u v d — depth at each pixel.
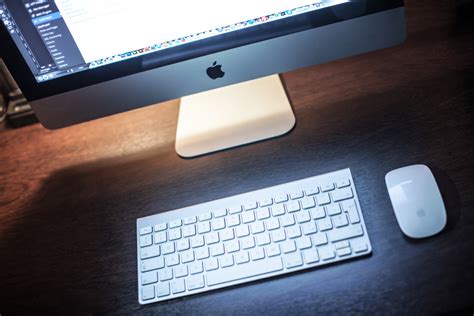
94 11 0.64
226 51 0.69
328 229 0.62
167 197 0.74
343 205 0.63
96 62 0.70
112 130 0.88
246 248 0.63
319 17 0.67
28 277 0.71
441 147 0.68
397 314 0.55
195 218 0.67
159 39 0.68
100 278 0.68
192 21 0.66
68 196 0.80
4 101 0.95
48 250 0.74
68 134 0.91
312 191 0.65
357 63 0.84
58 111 0.74
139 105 0.74
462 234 0.58
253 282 0.61
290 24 0.67
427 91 0.75
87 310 0.65
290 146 0.75
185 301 0.62
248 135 0.77
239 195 0.68
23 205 0.81
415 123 0.72
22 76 0.70
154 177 0.78
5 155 0.90
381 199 0.64
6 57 0.68
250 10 0.66
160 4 0.64
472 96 0.72
